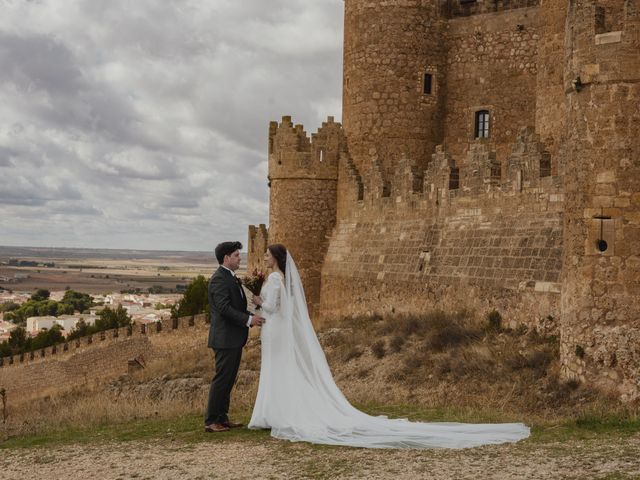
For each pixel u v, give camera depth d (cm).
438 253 3078
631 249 1712
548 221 2534
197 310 6838
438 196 3141
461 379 2173
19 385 5869
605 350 1725
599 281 1745
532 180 2625
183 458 1232
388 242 3450
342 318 3606
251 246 5166
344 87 4091
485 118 3841
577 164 1794
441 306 2995
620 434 1311
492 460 1141
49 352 5619
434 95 3916
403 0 3884
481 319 2736
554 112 3003
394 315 3241
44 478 1169
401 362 2498
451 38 3928
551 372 2005
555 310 2411
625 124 1725
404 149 3881
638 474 1038
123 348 5009
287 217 3966
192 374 3344
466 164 2975
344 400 1433
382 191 3566
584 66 1772
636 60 1719
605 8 1773
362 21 3959
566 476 1039
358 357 2748
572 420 1478
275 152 4009
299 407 1385
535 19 3678
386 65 3900
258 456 1220
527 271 2566
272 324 1417
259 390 1420
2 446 1477
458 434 1324
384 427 1362
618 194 1728
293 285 1446
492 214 2822
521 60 3719
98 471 1187
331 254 3900
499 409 1764
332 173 3959
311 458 1193
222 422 1441
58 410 2241
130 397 2784
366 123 3934
